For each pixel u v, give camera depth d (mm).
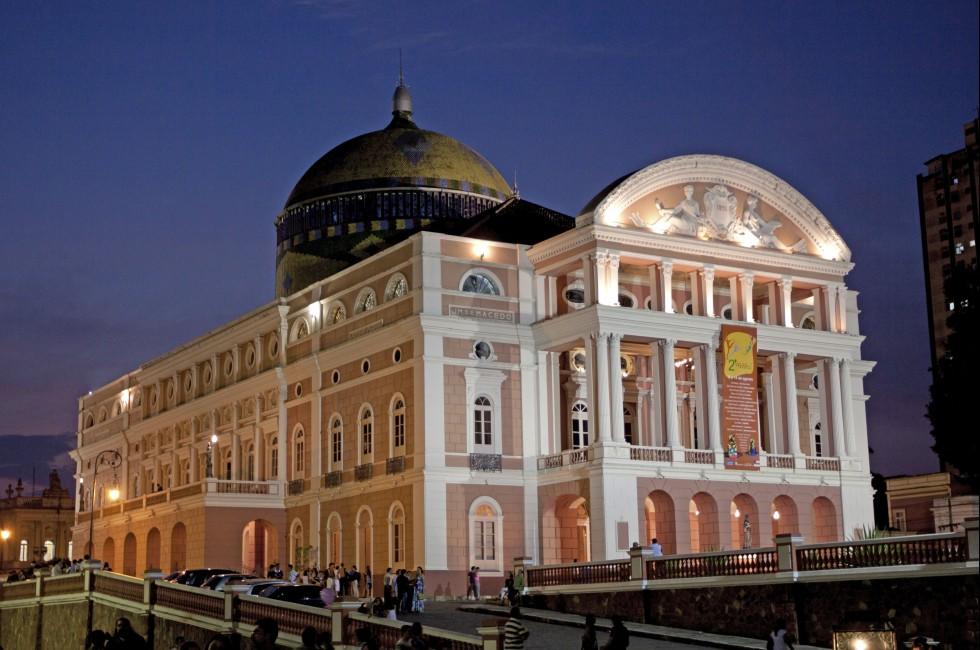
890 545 34938
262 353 72562
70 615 53594
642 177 60375
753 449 60906
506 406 60219
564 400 62438
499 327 60250
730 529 59719
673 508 58406
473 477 58625
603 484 56500
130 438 89438
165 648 45781
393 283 61812
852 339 65250
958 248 120250
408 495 58812
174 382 84000
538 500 60125
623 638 29688
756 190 64125
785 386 63219
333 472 64688
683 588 40875
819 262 64938
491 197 76750
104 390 95500
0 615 59906
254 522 71188
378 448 61531
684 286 64688
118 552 80875
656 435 60344
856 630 29266
